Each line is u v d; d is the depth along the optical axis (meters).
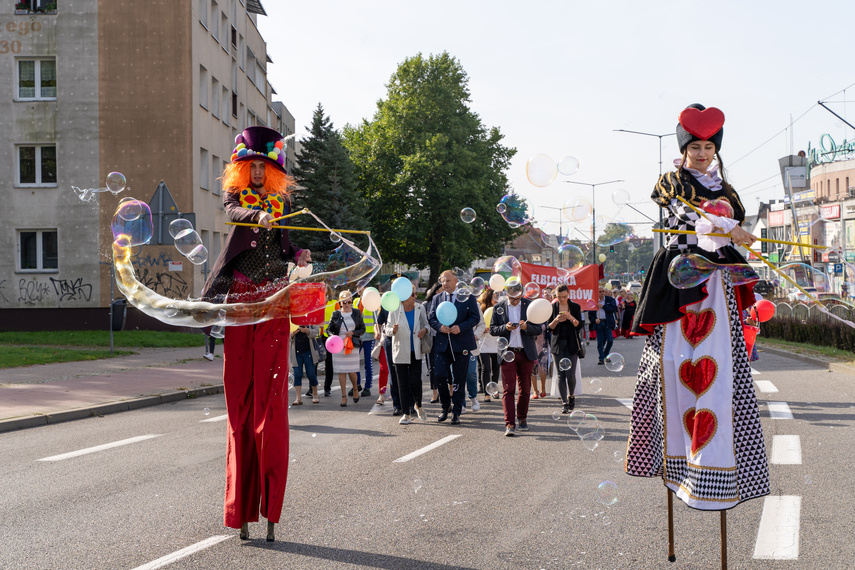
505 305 9.66
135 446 8.39
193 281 29.81
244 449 4.66
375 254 4.93
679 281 3.57
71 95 30.31
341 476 6.77
